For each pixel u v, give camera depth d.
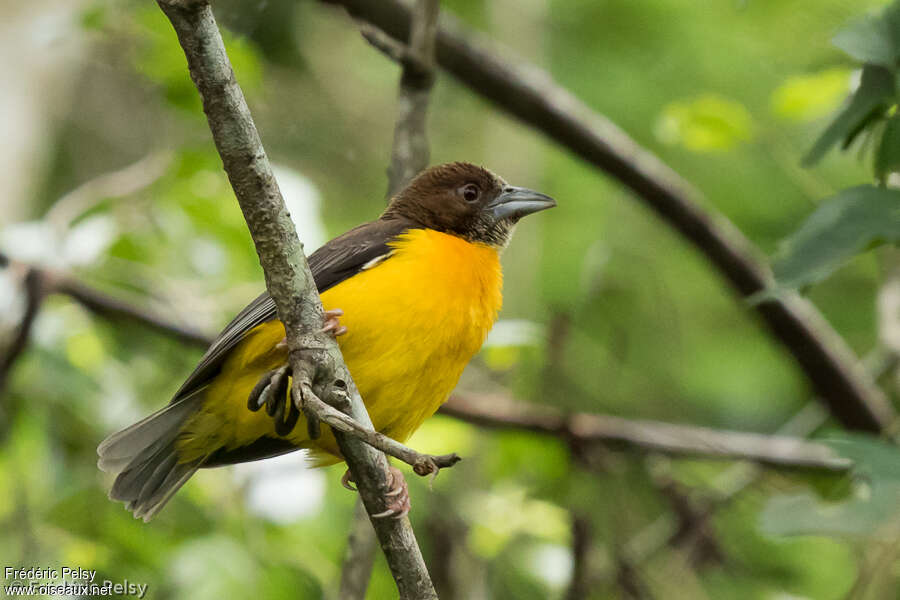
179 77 11.81
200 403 8.39
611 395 12.86
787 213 14.98
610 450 11.16
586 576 9.99
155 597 9.99
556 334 11.16
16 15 12.19
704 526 11.01
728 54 14.98
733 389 14.82
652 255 14.84
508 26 15.80
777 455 11.23
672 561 10.95
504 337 10.87
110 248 11.48
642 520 11.43
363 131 16.44
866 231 6.00
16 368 10.73
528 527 10.79
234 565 9.80
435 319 8.27
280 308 6.06
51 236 11.03
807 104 11.24
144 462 8.61
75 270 11.33
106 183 11.58
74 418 11.36
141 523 10.56
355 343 8.05
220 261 11.84
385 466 6.23
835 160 13.32
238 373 8.18
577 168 15.29
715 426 14.59
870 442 5.96
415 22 9.23
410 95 9.30
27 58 12.22
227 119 5.75
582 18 15.81
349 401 6.07
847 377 11.84
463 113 16.53
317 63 16.17
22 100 12.16
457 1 16.58
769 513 6.25
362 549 8.23
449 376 8.64
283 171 11.23
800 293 6.12
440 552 10.73
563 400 11.26
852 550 11.71
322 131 15.99
